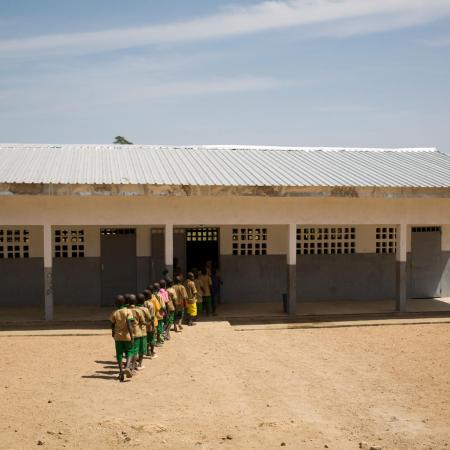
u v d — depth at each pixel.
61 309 20.31
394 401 11.02
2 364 13.54
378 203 19.73
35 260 20.88
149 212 18.36
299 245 22.44
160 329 15.15
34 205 17.78
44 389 11.56
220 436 9.16
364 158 24.14
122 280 21.31
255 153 24.31
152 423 9.63
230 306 21.14
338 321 18.84
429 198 19.61
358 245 22.84
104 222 18.16
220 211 18.73
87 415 10.05
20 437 9.05
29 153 22.19
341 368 13.34
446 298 23.33
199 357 14.20
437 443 8.98
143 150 24.05
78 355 14.45
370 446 8.77
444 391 11.65
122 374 12.16
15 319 18.36
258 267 22.11
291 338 16.53
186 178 18.97
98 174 18.94
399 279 20.09
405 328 18.12
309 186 18.84
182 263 21.75
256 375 12.69
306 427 9.60
